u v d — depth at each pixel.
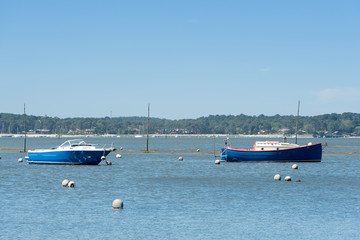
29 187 55.69
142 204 43.59
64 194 50.00
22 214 38.75
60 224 35.22
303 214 39.06
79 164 85.19
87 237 31.66
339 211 40.44
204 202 44.84
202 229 33.91
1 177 66.75
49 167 81.88
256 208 41.75
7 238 31.33
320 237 31.98
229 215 38.59
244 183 60.88
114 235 32.19
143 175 71.31
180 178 67.06
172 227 34.47
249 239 31.47
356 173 75.88
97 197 47.88
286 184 59.91
